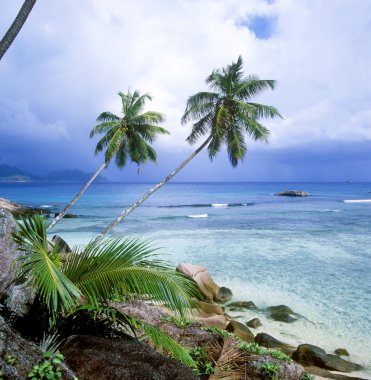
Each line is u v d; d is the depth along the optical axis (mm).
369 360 9672
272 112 18328
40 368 2865
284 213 52125
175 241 27531
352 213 51812
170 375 3463
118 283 3881
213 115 18922
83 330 4094
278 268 19422
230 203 74312
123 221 41562
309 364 9047
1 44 4609
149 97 22500
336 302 14312
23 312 3922
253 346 6750
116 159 24578
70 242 26219
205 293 13648
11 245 3961
